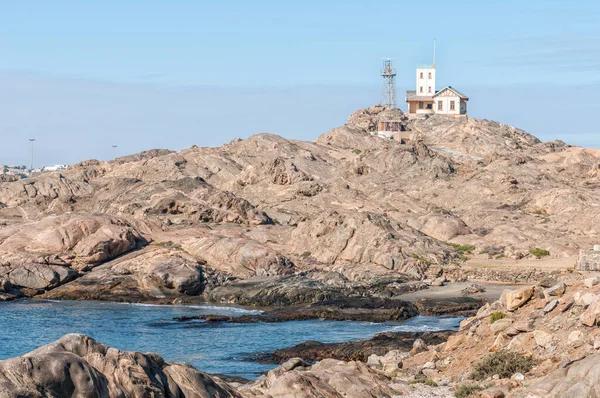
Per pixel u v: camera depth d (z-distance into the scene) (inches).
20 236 6127.0
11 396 1272.1
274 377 2038.6
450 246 6643.7
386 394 2007.9
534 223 7293.3
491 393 1942.7
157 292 5674.2
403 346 3430.1
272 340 4057.6
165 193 7741.1
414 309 4918.8
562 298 2410.2
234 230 6948.8
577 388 1850.4
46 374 1341.0
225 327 4498.0
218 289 5654.5
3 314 4940.9
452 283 5871.1
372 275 5861.2
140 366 1487.5
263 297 5472.4
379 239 6264.8
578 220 7150.6
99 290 5733.3
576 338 2175.2
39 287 5728.3
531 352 2236.7
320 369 2202.3
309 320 4744.1
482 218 7495.1
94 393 1374.3
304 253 6461.6
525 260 6210.6
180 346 3919.8
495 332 2527.1
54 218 6294.3
